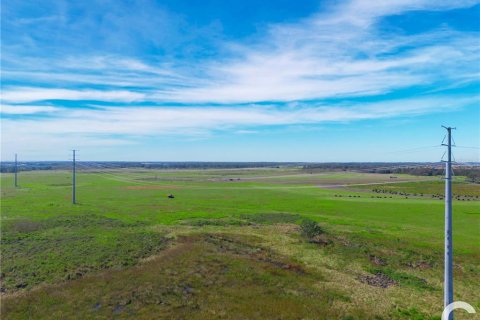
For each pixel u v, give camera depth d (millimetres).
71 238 42250
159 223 53312
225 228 50750
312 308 24500
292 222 55219
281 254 37969
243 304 24859
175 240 43188
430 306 25500
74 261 33438
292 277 30703
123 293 26203
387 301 26172
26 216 55250
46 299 25031
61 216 55594
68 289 26828
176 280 28906
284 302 25359
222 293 26703
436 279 31234
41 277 29359
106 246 38844
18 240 40938
